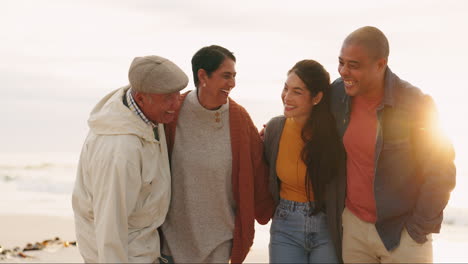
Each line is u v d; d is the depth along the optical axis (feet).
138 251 10.94
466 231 26.68
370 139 11.60
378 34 11.40
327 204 12.02
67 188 44.73
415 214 11.49
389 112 11.49
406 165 11.44
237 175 11.92
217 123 11.88
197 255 11.91
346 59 11.40
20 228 27.48
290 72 11.96
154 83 10.68
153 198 11.18
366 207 11.77
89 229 11.28
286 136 12.29
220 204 11.87
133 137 10.87
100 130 11.07
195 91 12.03
